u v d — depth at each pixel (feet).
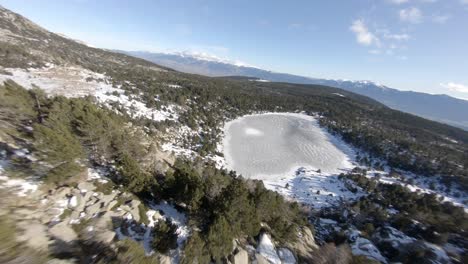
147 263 43.65
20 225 39.65
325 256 81.92
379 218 149.48
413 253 107.86
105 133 79.92
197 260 55.88
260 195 90.38
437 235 123.13
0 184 48.70
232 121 351.46
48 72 231.50
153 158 95.76
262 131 342.64
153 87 312.71
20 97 77.51
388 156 289.94
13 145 62.54
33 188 52.54
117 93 233.76
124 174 70.95
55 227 45.37
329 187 209.05
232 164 231.91
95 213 55.52
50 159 58.70
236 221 71.46
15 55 233.14
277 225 85.56
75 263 39.83
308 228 112.06
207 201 75.92
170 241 58.34
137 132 111.86
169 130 220.23
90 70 309.22
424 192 213.46
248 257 67.46
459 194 224.53
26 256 34.60
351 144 334.65
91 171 70.38
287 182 215.72
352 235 124.77
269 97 528.63
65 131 69.87
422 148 316.19
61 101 89.35
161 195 76.89
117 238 52.06
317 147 314.76
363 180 215.10
